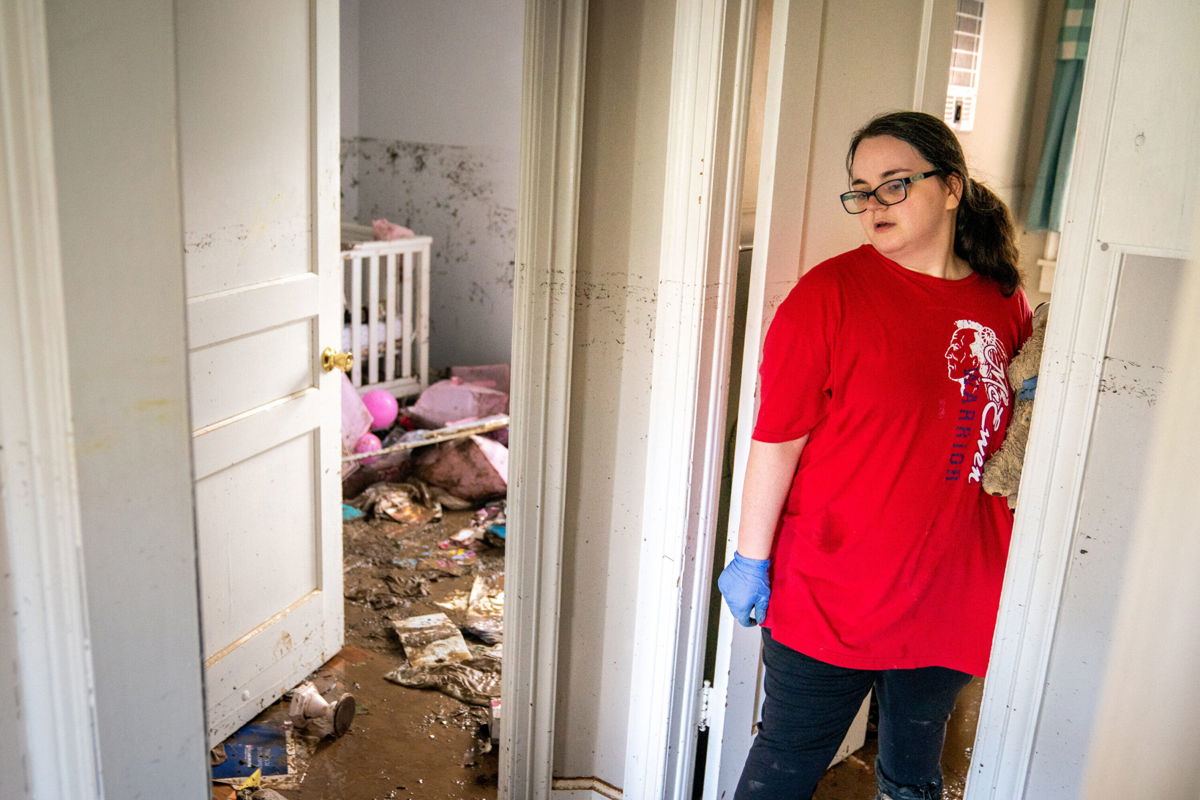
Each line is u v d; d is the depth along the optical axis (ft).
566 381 6.64
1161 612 1.40
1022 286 5.92
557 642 7.21
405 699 9.37
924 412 5.45
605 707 7.43
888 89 6.69
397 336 16.02
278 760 8.39
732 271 6.37
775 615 5.89
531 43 6.03
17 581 3.78
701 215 6.12
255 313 8.07
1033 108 12.44
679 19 5.95
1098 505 4.07
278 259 8.32
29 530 3.71
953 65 10.36
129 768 4.12
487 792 8.21
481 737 8.88
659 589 6.86
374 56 17.69
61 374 3.55
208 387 7.77
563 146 6.24
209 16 7.23
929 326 5.50
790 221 6.31
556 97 6.13
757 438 5.70
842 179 6.59
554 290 6.48
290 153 8.27
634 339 6.66
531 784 7.52
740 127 6.08
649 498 6.77
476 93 16.79
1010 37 11.40
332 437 9.37
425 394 15.16
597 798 7.61
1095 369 3.98
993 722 4.59
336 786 8.16
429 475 13.85
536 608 7.07
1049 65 12.23
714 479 6.74
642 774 7.27
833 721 5.94
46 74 3.30
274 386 8.53
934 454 5.50
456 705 9.33
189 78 7.13
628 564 7.08
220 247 7.66
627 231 6.51
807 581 5.75
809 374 5.51
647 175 6.38
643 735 7.19
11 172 3.35
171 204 3.78
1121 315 3.88
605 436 6.88
